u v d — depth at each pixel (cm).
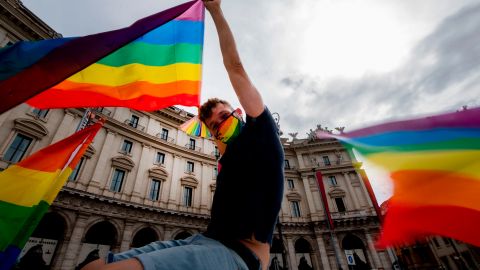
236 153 108
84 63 167
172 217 2162
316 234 2692
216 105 137
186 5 200
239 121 130
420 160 152
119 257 77
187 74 288
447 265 2131
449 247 2073
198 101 282
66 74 164
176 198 2300
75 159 435
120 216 1864
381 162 168
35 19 1730
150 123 2506
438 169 143
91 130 472
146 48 285
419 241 143
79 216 1652
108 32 179
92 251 1603
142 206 1980
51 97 259
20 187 380
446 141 147
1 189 369
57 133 1742
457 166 136
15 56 166
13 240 333
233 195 101
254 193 98
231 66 105
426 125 158
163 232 2067
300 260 2567
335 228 2697
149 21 188
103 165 1952
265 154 102
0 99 151
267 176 100
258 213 95
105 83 272
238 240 92
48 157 425
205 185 2550
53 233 1577
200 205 2405
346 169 3075
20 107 1627
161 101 285
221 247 84
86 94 267
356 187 2945
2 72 160
